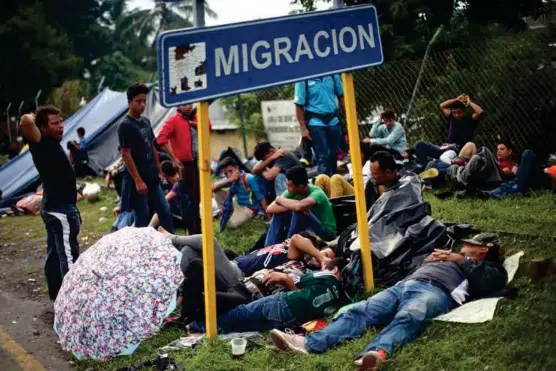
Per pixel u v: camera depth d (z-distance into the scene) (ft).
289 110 38.34
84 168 48.14
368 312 13.70
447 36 42.98
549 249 16.33
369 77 34.55
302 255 17.28
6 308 19.75
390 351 12.45
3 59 117.29
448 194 23.58
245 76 14.17
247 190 25.04
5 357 15.84
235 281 16.02
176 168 24.66
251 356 13.44
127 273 14.79
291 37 14.66
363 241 15.71
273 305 14.85
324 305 15.03
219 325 15.03
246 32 14.14
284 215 19.86
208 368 13.17
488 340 12.40
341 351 13.00
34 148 18.21
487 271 14.26
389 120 27.99
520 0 45.09
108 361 14.61
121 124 21.12
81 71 143.13
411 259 16.14
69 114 88.22
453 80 32.37
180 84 13.43
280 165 24.70
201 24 14.88
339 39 15.24
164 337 15.49
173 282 14.88
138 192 21.34
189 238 16.66
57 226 18.45
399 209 16.97
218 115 65.92
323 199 19.53
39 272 23.89
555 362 11.14
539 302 13.50
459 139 27.48
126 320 14.38
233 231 24.56
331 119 24.71
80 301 14.64
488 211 20.67
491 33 43.45
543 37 31.68
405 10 43.83
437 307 13.43
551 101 30.35
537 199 21.35
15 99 117.39
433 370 11.80
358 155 15.66
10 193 41.91
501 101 31.24
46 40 121.60
